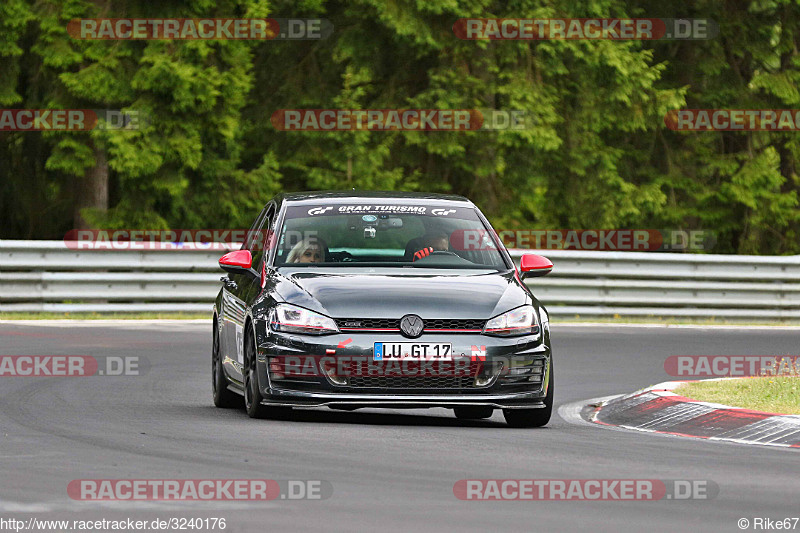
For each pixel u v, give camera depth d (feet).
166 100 299.17
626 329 244.42
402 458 99.76
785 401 134.10
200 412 131.03
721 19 401.90
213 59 305.73
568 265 269.23
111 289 248.11
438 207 137.80
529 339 120.98
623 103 372.58
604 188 378.32
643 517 78.28
